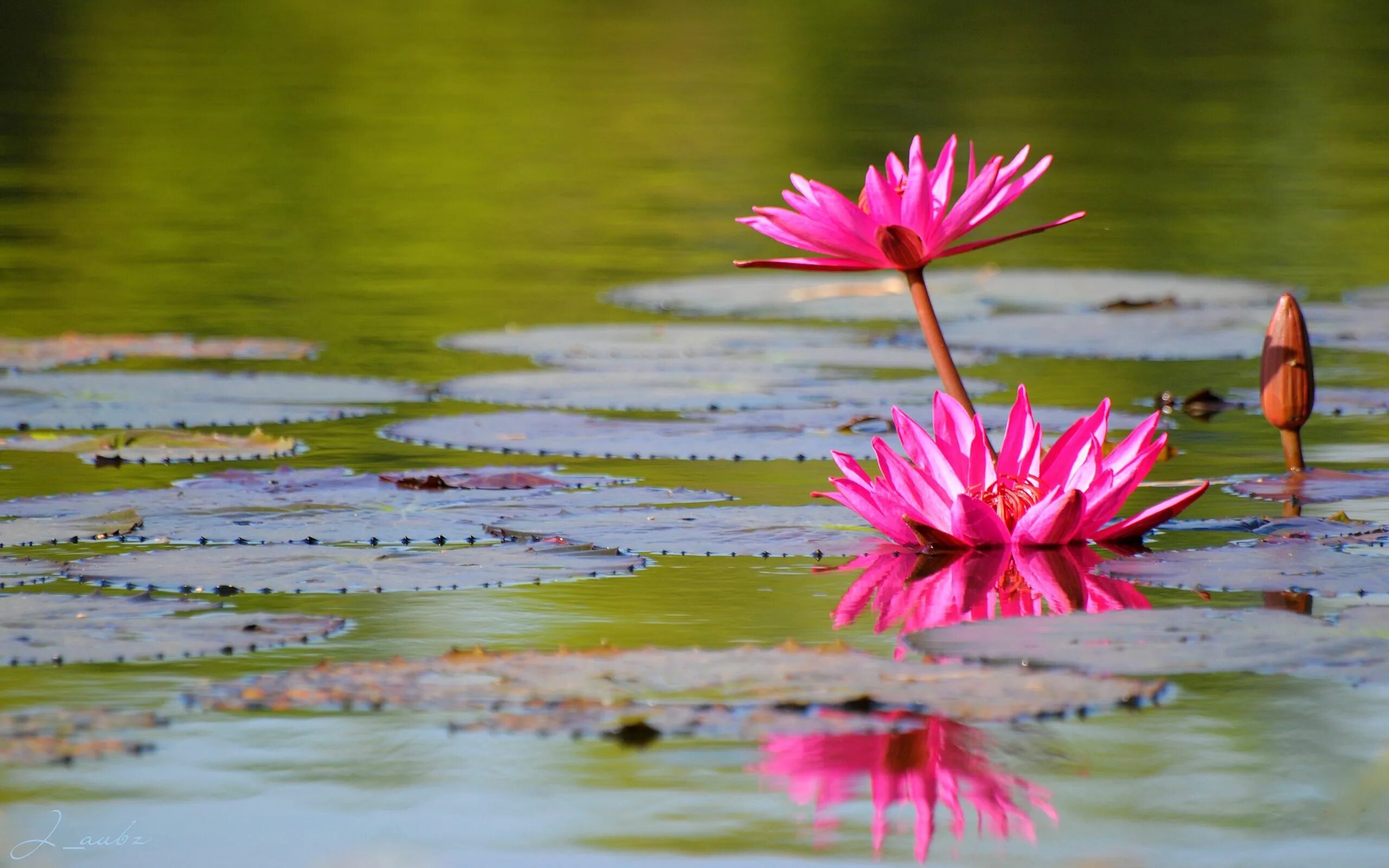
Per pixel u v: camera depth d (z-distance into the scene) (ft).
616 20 140.67
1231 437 30.55
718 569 20.88
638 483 26.11
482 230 65.21
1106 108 91.30
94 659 15.92
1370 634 16.72
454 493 24.91
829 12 145.89
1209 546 21.40
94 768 13.88
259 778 13.71
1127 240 60.85
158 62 111.55
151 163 77.15
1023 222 62.28
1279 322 26.08
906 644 16.42
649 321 48.88
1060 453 22.16
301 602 19.10
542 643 17.15
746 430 30.58
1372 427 31.48
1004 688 14.73
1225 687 16.14
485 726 13.78
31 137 81.82
